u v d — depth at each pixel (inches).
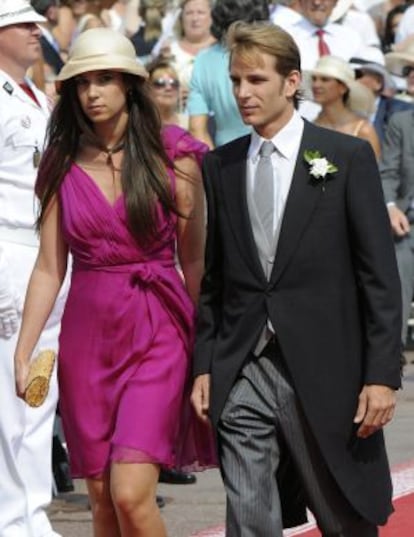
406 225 1175.0
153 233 604.4
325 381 568.1
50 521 826.2
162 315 607.5
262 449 574.9
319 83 1110.4
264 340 572.4
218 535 778.2
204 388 585.6
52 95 999.0
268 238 572.7
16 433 733.3
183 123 1095.0
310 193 569.6
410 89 1229.1
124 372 603.2
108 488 606.2
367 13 1481.3
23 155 736.3
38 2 1184.8
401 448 966.4
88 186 606.5
